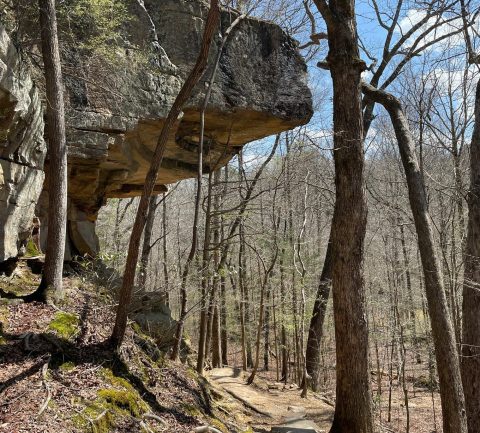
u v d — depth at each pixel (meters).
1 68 6.36
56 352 6.22
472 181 9.39
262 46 10.76
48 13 7.40
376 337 18.91
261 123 11.01
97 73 9.03
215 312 17.58
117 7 9.10
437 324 8.55
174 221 29.59
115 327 6.93
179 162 12.09
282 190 19.44
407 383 21.69
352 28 8.91
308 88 11.27
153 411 6.46
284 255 17.17
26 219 8.11
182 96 6.50
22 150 7.64
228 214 12.94
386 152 20.44
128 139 10.24
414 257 21.41
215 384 12.05
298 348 17.84
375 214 22.08
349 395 8.31
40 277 8.74
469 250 9.29
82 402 5.42
